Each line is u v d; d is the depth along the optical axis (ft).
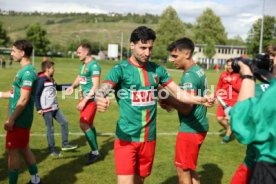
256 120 8.76
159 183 18.30
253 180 9.09
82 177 18.81
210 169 20.68
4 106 42.45
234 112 9.04
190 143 14.26
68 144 23.50
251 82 9.21
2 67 137.49
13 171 15.71
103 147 24.89
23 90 14.85
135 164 13.02
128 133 12.66
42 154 22.65
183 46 14.32
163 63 210.18
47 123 22.09
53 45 353.10
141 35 11.98
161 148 24.90
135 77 12.51
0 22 273.75
